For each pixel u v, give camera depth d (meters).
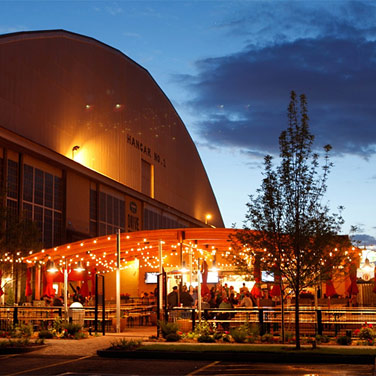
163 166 77.19
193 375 14.47
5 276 31.77
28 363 16.98
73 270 30.23
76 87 53.38
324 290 30.45
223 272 35.81
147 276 41.62
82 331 24.72
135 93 68.94
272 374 14.51
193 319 23.97
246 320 23.02
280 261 19.50
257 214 19.89
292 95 19.98
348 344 20.50
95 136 56.44
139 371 15.23
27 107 44.59
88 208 52.81
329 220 19.45
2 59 41.94
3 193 34.62
